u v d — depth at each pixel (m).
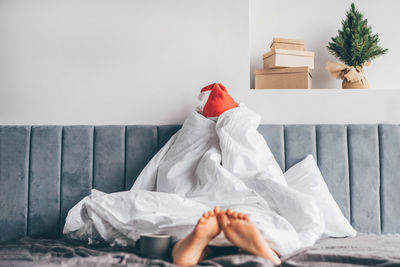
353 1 2.63
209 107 2.12
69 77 2.37
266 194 1.76
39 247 1.61
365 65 2.47
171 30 2.39
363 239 1.79
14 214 2.12
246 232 1.27
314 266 1.26
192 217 1.48
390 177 2.15
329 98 2.32
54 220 2.14
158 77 2.38
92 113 2.36
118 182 2.19
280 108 2.33
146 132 2.23
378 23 2.62
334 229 1.89
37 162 2.17
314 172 2.08
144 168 2.09
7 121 2.34
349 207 2.14
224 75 2.37
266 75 2.41
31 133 2.19
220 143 1.94
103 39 2.39
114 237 1.65
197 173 1.91
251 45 2.63
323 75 2.60
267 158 1.98
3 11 2.37
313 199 1.65
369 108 2.32
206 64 2.38
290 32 2.63
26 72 2.36
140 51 2.39
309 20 2.63
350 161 2.17
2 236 2.10
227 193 1.74
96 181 2.18
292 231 1.44
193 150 2.01
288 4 2.64
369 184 2.15
